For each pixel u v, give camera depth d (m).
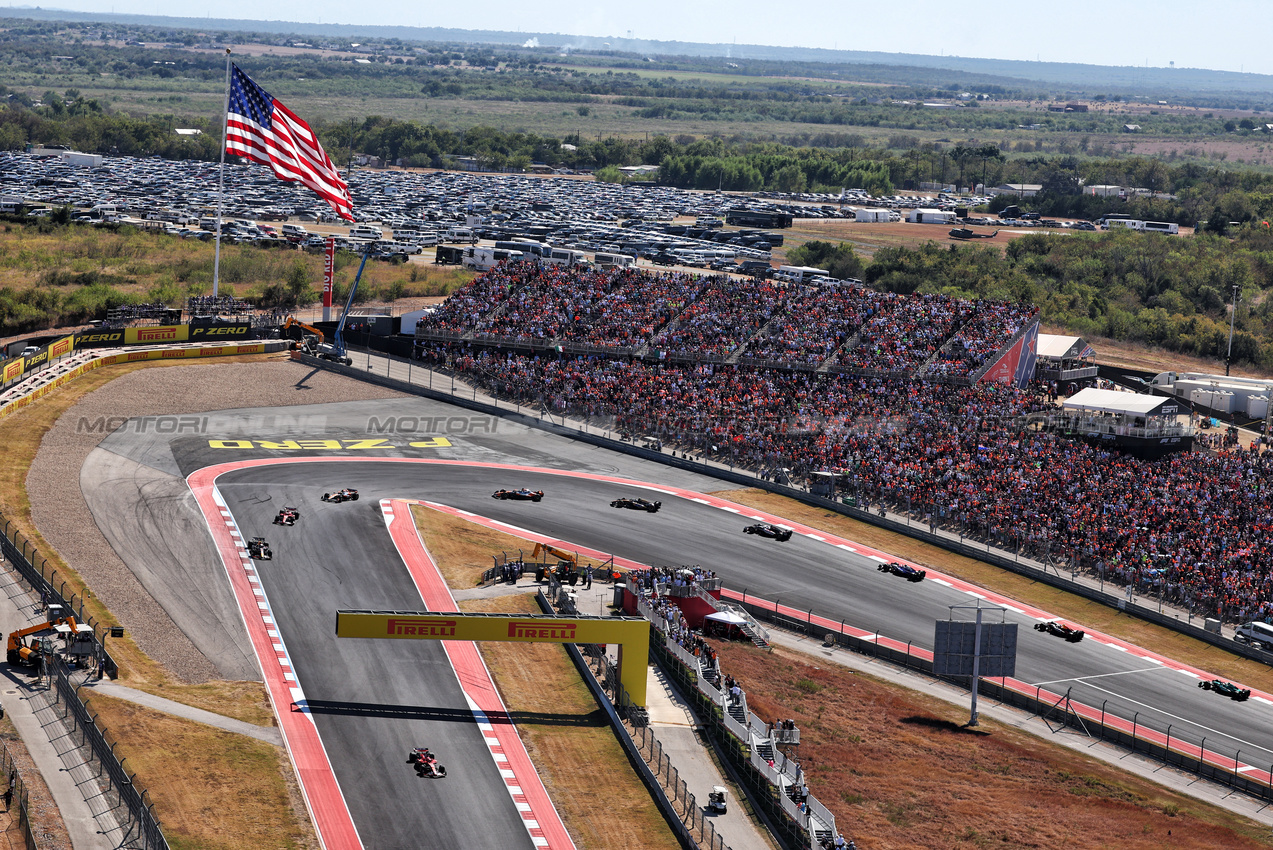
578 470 115.19
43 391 122.38
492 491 107.56
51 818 53.66
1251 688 83.88
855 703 76.94
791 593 92.38
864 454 115.75
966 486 109.19
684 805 62.97
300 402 129.50
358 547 92.31
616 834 59.94
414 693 71.88
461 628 69.94
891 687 80.38
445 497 105.00
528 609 84.25
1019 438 121.62
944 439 119.25
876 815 63.19
